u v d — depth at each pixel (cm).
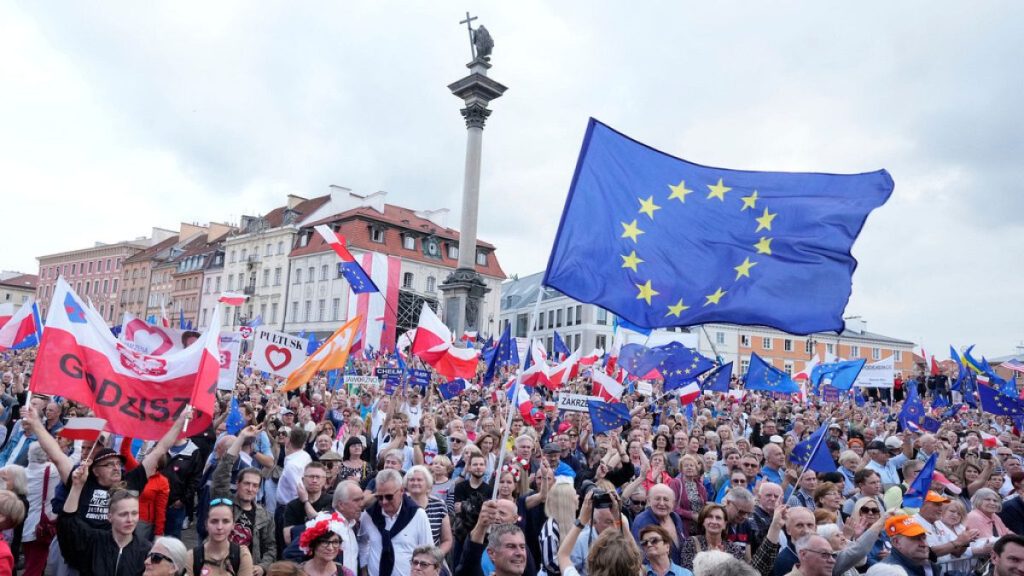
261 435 1062
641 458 1002
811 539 539
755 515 736
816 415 2172
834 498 771
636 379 2262
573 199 740
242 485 746
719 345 8494
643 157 756
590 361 2602
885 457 1133
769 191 738
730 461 974
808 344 8769
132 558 619
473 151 3862
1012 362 3120
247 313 8906
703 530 712
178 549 539
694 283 725
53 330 660
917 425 1678
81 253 11894
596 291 720
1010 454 1098
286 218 8725
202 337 736
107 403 679
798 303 709
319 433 1089
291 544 698
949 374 3281
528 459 959
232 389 1461
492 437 1077
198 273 9788
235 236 9325
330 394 1653
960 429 1694
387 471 705
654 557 561
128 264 11044
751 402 2438
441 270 8312
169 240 11131
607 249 730
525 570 654
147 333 1215
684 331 3691
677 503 891
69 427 641
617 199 744
